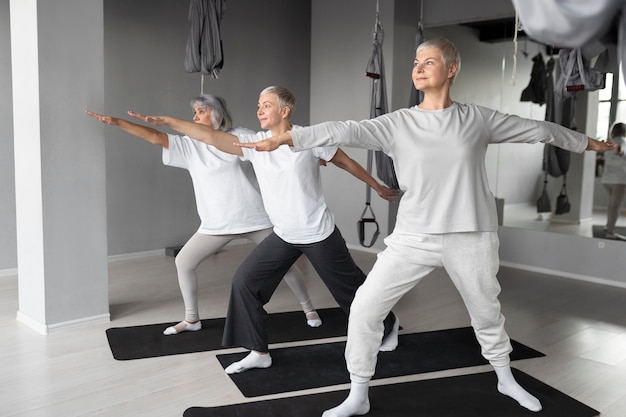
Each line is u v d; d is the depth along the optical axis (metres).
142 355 3.28
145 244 6.04
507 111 5.84
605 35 1.15
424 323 3.97
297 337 3.64
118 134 5.74
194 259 3.58
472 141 2.41
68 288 3.70
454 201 2.41
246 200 3.50
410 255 2.47
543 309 4.40
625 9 1.08
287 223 2.99
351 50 6.63
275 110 2.97
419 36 4.28
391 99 6.23
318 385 2.94
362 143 2.38
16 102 3.72
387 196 3.27
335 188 6.86
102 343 3.48
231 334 3.10
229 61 6.54
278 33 6.97
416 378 3.05
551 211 5.61
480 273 2.49
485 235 2.48
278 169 2.95
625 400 2.83
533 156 5.70
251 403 2.71
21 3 3.58
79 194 3.70
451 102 2.50
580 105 5.38
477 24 5.99
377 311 2.48
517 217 5.86
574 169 5.44
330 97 6.92
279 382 2.96
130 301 4.37
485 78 5.96
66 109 3.60
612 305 4.55
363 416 2.60
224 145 2.87
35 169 3.57
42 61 3.48
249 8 6.68
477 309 2.58
